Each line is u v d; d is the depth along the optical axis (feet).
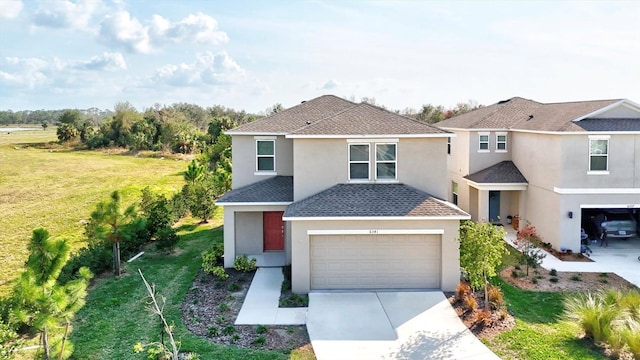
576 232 75.25
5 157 225.35
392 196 62.54
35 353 39.37
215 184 111.14
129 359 41.19
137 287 60.39
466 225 53.11
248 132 75.25
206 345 43.78
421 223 58.34
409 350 43.24
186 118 314.35
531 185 86.07
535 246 73.51
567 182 74.90
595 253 76.43
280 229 74.74
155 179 167.73
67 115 322.96
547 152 79.71
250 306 53.93
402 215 57.67
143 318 50.39
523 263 70.69
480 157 95.91
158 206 84.99
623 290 58.95
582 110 80.69
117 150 252.83
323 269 59.57
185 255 75.92
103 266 66.08
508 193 96.48
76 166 199.62
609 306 46.11
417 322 49.42
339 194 63.36
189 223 101.09
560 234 75.56
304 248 58.49
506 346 43.88
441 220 58.23
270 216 74.64
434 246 59.47
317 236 59.21
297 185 66.74
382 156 66.54
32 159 219.20
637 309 45.29
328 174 66.54
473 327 48.01
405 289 59.52
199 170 117.08
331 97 89.30
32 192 146.51
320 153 66.28
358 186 65.82
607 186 74.84
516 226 91.81
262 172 76.84
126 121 263.29
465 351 42.96
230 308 53.31
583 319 45.88
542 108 97.55
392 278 59.77
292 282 58.65
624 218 82.33
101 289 59.57
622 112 77.66
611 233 80.74
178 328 47.85
